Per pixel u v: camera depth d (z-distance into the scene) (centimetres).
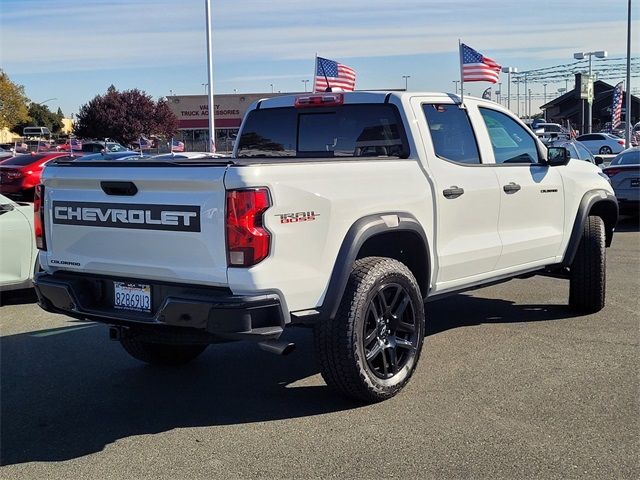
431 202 500
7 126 7375
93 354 598
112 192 429
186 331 419
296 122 595
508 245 577
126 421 447
